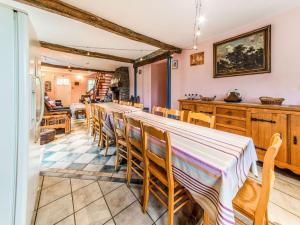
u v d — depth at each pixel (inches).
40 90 60.4
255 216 36.4
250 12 98.0
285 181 79.3
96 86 396.8
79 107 254.2
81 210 59.5
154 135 49.4
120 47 179.2
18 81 40.1
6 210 39.8
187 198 53.6
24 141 41.3
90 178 81.4
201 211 58.1
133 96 281.9
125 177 82.4
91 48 183.6
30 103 44.9
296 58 92.6
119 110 124.4
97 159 104.8
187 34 135.7
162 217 56.2
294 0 85.7
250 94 116.1
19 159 40.8
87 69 314.5
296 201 64.7
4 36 38.0
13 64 39.2
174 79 189.2
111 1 89.5
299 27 90.9
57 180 79.4
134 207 61.1
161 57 192.2
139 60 234.8
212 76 144.6
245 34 115.3
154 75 251.1
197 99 144.3
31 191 49.1
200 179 38.9
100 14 104.0
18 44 39.7
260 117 90.6
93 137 156.0
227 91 132.3
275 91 102.3
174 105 190.9
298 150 77.4
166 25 118.6
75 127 203.0
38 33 138.3
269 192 34.4
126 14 103.5
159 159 49.8
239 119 101.1
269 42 102.6
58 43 165.5
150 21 112.6
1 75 38.1
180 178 45.1
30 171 46.7
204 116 74.6
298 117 76.9
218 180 34.7
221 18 106.0
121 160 101.8
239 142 50.7
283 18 96.8
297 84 92.7
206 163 37.2
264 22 105.9
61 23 118.6
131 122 65.1
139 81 274.7
